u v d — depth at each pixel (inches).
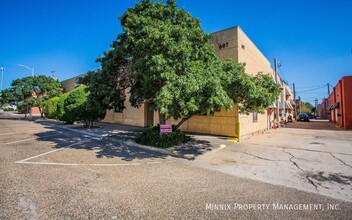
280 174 234.5
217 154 331.6
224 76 309.4
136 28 354.3
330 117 1347.2
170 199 163.0
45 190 174.1
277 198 169.6
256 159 302.2
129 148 371.9
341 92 863.1
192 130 588.4
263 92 323.9
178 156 316.8
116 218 132.7
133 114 801.6
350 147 396.2
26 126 746.8
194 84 269.6
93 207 146.5
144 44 309.0
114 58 363.6
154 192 176.2
